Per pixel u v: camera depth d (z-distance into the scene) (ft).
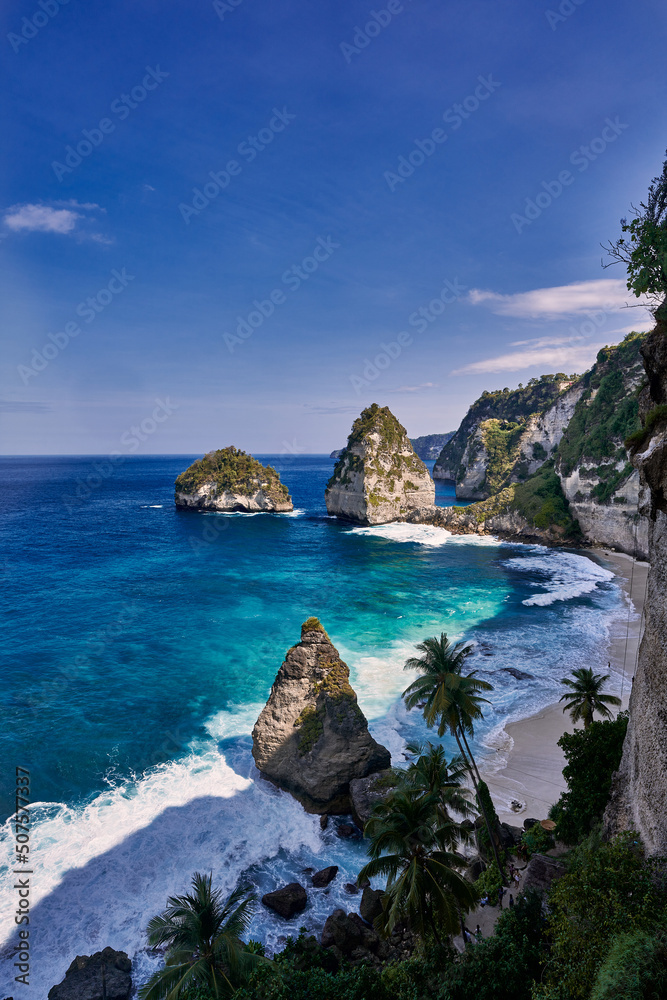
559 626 207.82
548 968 50.70
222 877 89.97
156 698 152.97
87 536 410.72
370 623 214.48
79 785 112.37
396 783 86.99
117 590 265.54
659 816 51.70
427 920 61.31
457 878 62.08
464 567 315.37
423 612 228.63
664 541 61.31
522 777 115.34
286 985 54.60
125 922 81.25
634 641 190.29
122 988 69.67
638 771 59.57
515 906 64.80
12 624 215.10
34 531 427.33
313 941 71.00
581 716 119.55
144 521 487.20
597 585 267.59
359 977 55.83
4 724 137.28
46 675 168.04
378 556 348.79
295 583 280.10
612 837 60.23
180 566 319.06
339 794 105.60
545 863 71.46
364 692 154.10
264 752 112.27
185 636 203.21
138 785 112.57
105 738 131.23
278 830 100.89
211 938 59.82
